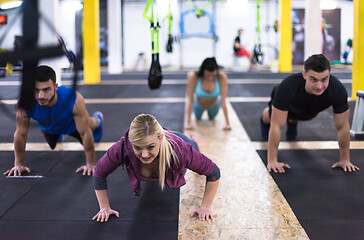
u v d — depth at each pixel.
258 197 2.25
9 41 0.87
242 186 2.43
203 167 1.87
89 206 2.14
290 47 11.31
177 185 1.95
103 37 14.70
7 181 2.54
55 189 2.40
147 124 1.59
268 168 2.72
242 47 12.12
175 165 1.82
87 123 2.58
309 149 3.26
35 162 2.96
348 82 6.62
